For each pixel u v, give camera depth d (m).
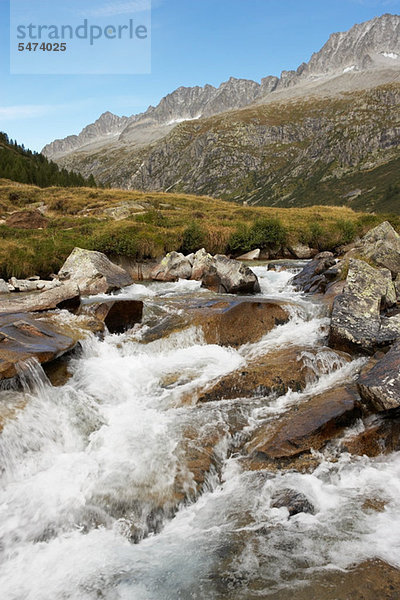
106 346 11.15
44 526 5.77
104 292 18.48
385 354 9.25
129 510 6.05
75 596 4.68
